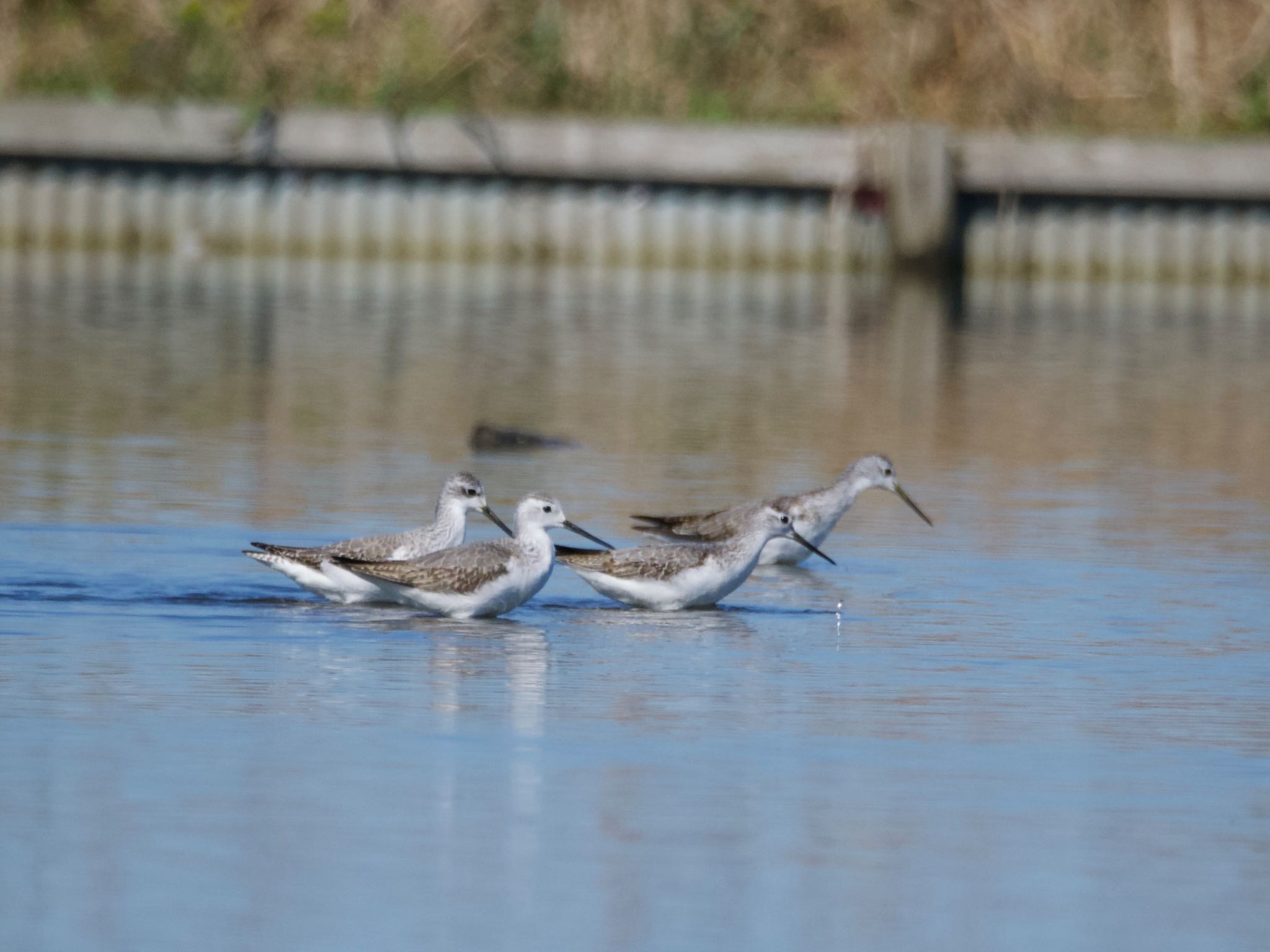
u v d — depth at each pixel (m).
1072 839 9.20
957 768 10.23
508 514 17.58
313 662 12.16
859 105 43.41
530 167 40.69
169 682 11.53
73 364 26.42
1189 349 32.25
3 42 41.78
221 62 41.84
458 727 10.75
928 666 12.48
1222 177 41.19
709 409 24.58
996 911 8.34
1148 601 14.65
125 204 40.53
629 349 30.44
